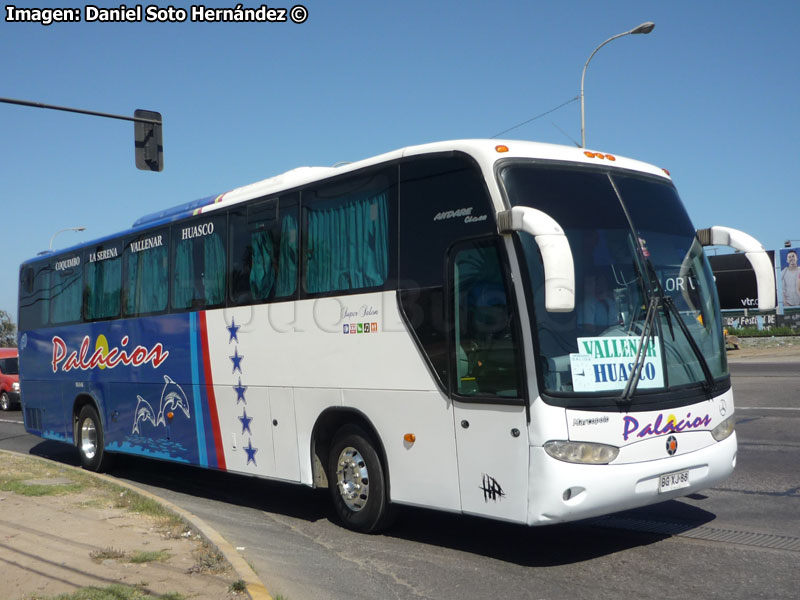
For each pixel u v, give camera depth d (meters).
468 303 6.75
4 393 26.72
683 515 8.11
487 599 5.91
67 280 13.84
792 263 47.44
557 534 7.66
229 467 9.65
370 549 7.43
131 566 6.65
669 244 7.28
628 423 6.34
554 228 5.84
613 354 6.43
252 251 9.41
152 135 16.27
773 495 8.76
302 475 8.51
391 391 7.42
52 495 10.09
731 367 29.28
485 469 6.54
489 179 6.66
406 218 7.39
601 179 7.16
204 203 10.55
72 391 13.48
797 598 5.64
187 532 7.82
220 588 5.98
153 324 11.23
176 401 10.68
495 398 6.44
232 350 9.59
